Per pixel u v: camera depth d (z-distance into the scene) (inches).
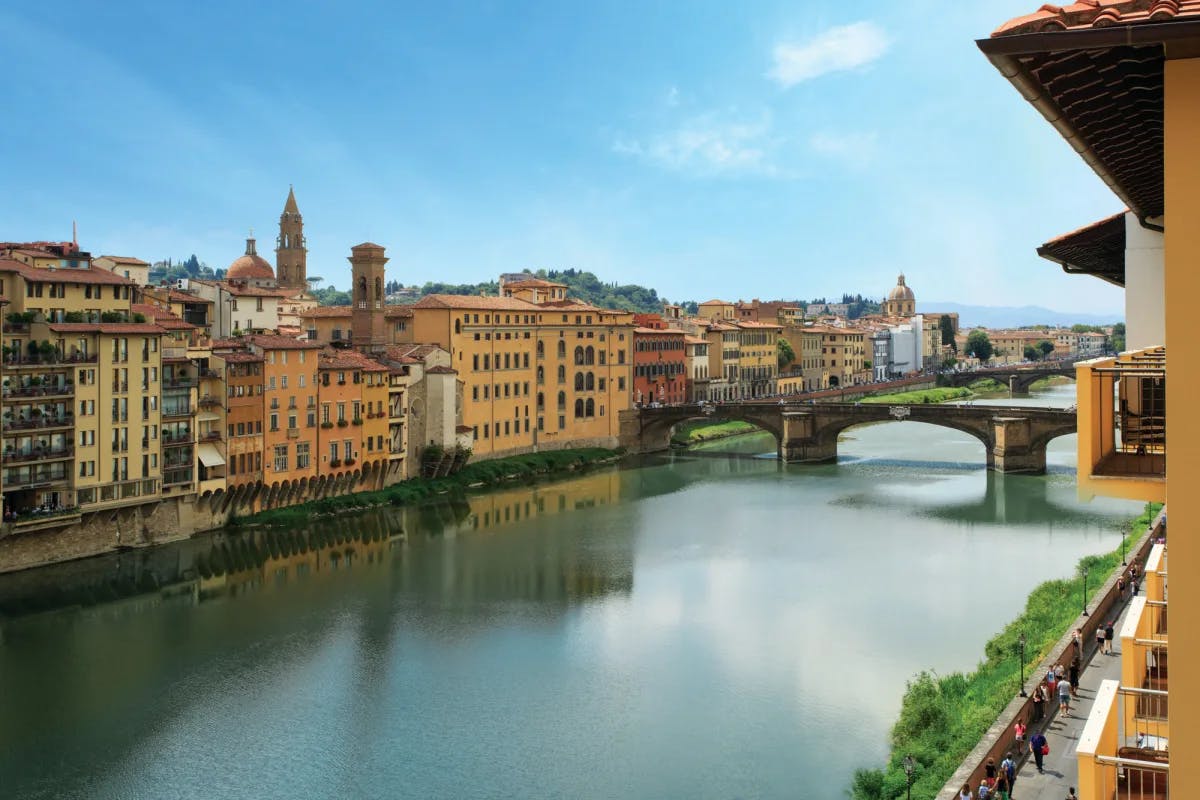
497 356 7066.9
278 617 3681.1
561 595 3924.7
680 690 2945.4
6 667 3174.2
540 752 2576.3
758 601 3786.9
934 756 2234.3
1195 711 496.1
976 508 5467.5
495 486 6461.6
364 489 5895.7
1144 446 682.2
